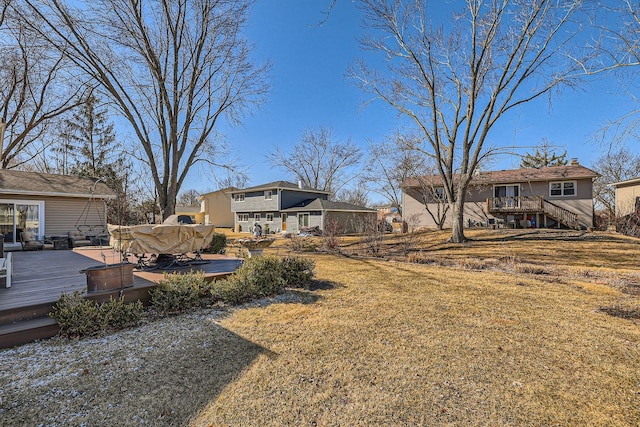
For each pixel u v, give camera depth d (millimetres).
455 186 20859
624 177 22406
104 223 12883
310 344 3432
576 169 19156
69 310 3547
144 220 23281
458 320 4234
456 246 12922
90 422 2143
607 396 2486
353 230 25844
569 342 3520
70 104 14523
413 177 21859
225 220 35281
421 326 4004
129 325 3875
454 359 3104
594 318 4336
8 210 10586
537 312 4602
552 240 13109
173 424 2139
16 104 13773
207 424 2137
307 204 26078
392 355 3182
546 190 19328
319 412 2273
